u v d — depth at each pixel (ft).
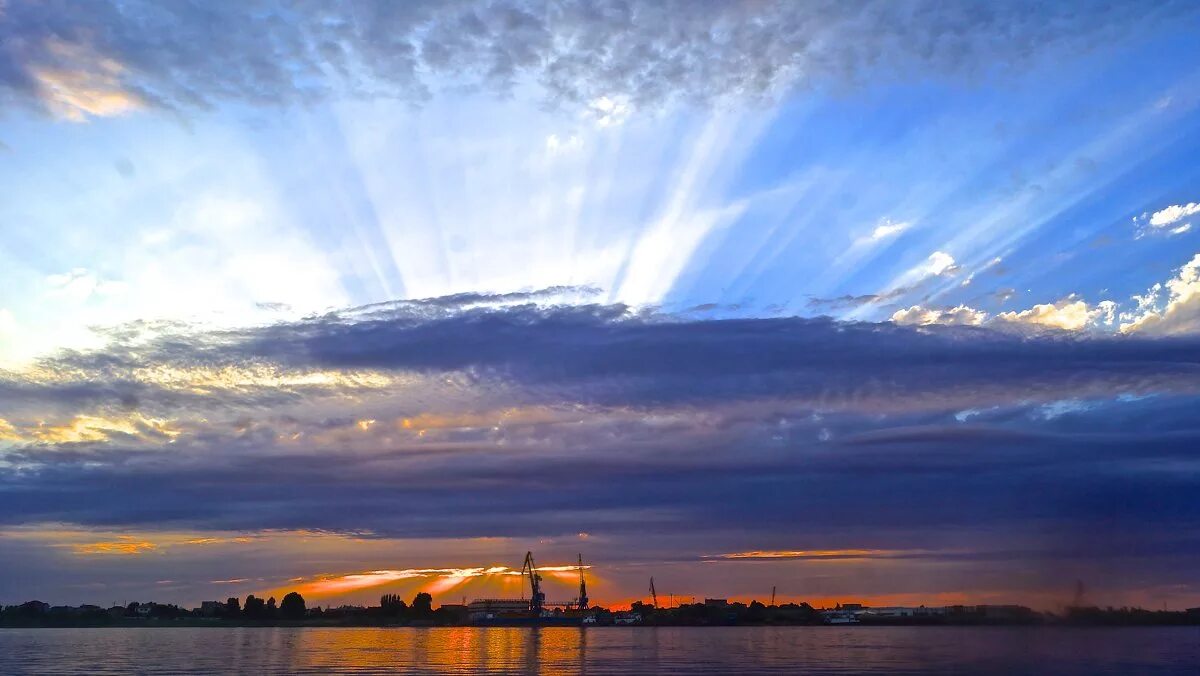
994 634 647.56
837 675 334.85
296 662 443.32
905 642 613.93
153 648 634.02
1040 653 463.01
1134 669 351.87
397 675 351.67
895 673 341.21
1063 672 342.85
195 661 458.91
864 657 449.48
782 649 561.02
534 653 526.16
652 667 392.88
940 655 455.63
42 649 629.10
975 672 342.03
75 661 467.11
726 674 346.13
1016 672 341.62
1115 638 638.12
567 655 501.97
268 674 360.28
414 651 561.84
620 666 401.49
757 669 373.40
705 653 516.73
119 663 446.19
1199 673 332.80
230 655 519.19
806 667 381.40
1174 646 523.70
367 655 510.17
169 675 357.82
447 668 392.27
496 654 515.50
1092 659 413.39
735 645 640.58
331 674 358.84
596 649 581.53
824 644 633.20
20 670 398.42
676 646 625.00
